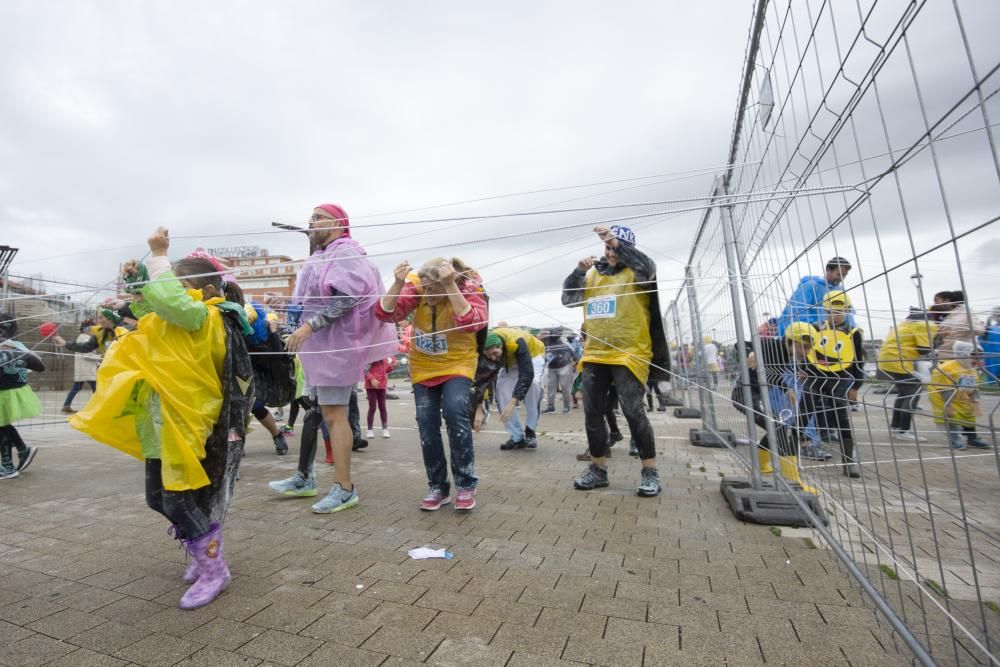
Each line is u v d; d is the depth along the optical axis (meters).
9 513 3.47
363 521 3.32
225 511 2.32
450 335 3.54
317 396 3.57
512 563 2.63
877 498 2.15
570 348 10.50
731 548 2.84
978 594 1.45
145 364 2.11
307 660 1.79
